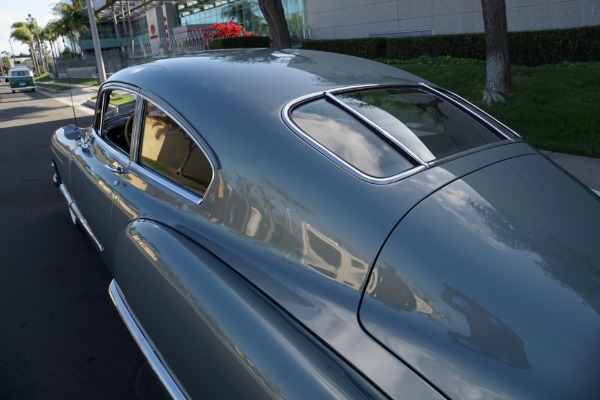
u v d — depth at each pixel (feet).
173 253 6.19
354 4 65.72
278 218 5.56
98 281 12.35
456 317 4.34
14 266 13.26
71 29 186.60
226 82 7.06
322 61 8.30
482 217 5.17
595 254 5.14
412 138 6.30
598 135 21.27
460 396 3.93
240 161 6.09
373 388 4.16
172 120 7.31
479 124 7.40
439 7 55.26
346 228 5.07
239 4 103.81
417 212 5.06
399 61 51.21
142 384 8.61
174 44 96.53
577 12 42.09
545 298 4.46
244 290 5.35
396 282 4.65
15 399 8.26
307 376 4.33
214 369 5.18
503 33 26.73
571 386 3.90
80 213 11.91
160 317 6.24
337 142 5.91
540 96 26.50
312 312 4.87
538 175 6.32
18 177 23.36
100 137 10.68
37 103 66.95
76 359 9.32
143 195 7.87
